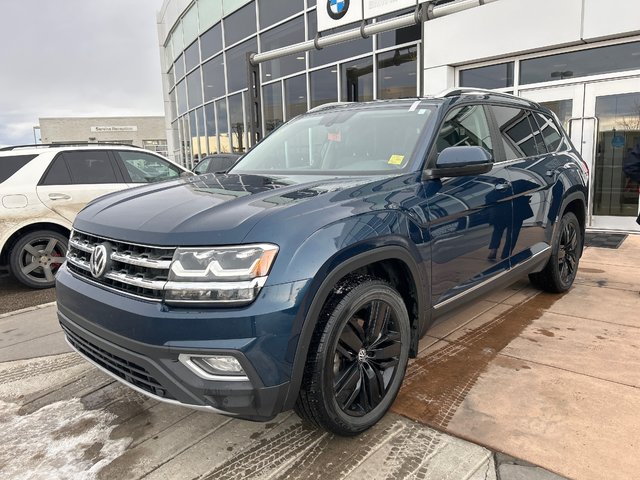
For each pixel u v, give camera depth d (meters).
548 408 2.71
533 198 3.89
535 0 7.27
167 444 2.52
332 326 2.22
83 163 6.16
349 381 2.37
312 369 2.18
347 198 2.43
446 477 2.19
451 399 2.83
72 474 2.31
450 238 2.91
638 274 5.34
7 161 5.81
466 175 2.96
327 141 3.48
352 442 2.47
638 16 6.51
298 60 11.96
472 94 3.62
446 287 2.95
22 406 2.98
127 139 53.19
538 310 4.29
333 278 2.19
